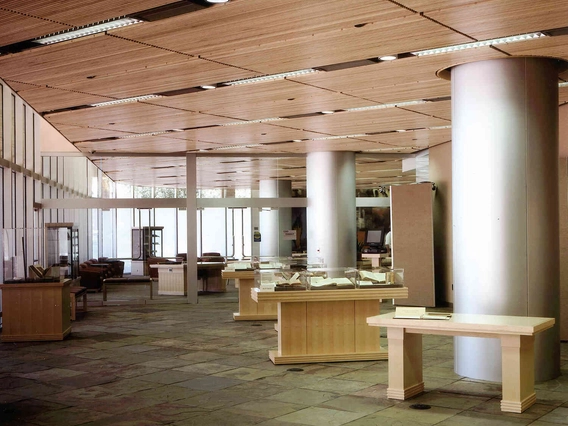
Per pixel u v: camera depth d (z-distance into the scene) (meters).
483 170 8.07
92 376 8.77
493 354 8.09
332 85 9.30
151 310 16.03
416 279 15.71
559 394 7.45
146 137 14.40
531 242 7.98
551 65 8.14
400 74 8.69
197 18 6.20
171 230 27.86
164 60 7.80
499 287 8.00
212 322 13.80
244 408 7.02
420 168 17.58
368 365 9.24
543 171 8.05
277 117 11.95
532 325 6.59
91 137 14.34
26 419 6.74
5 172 13.84
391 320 7.22
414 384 7.46
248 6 5.88
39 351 10.76
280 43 7.11
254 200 17.34
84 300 15.98
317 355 9.45
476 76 8.12
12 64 7.86
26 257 12.38
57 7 5.82
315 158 17.23
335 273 9.55
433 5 5.93
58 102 10.31
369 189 26.42
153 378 8.57
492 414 6.64
